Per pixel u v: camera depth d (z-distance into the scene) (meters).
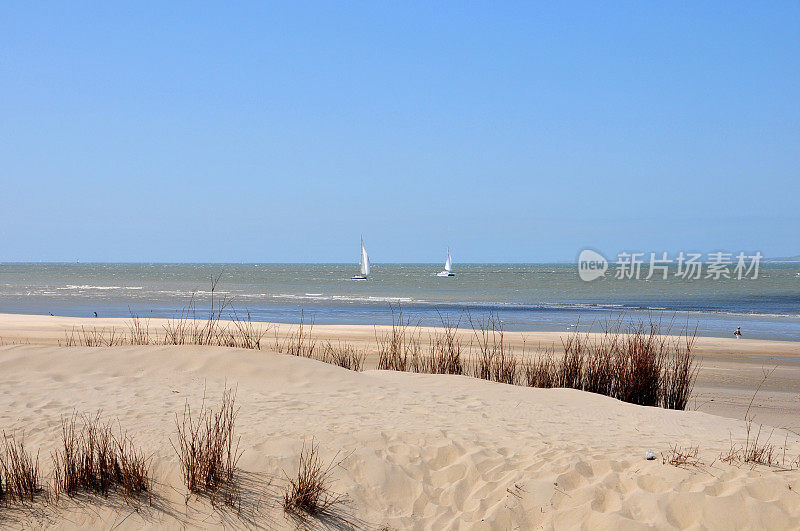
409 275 121.62
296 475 5.29
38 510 4.81
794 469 5.39
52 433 5.98
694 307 40.97
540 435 6.53
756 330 26.39
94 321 23.92
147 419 6.52
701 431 7.22
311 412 7.11
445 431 6.39
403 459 5.61
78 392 7.79
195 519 4.82
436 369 12.00
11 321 23.62
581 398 8.92
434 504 5.14
